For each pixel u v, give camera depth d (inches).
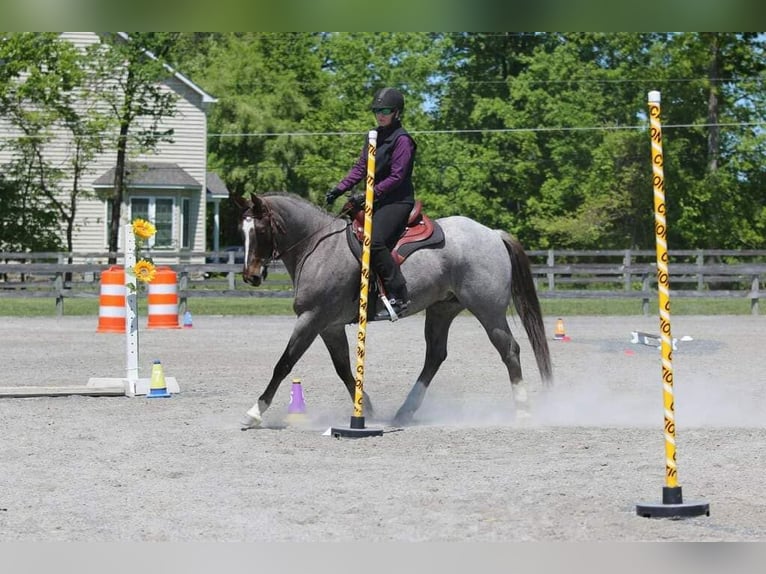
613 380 535.5
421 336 807.1
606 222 1697.8
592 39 1831.9
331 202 387.5
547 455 331.6
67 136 1598.2
